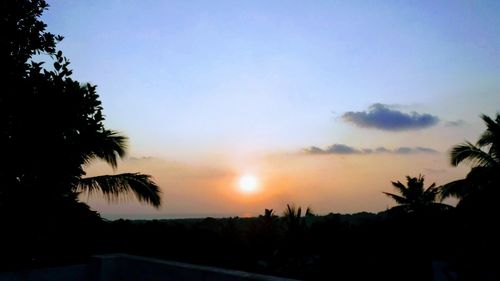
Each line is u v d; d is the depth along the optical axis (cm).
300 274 1892
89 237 836
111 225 1388
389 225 2206
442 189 2158
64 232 708
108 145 966
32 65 634
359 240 2116
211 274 501
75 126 632
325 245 2203
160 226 1528
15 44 627
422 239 1950
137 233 1414
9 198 589
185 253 1419
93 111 659
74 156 635
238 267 1429
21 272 534
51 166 613
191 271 522
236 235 2222
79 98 631
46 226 642
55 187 630
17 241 600
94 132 656
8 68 607
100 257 597
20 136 593
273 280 457
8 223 591
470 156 2042
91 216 894
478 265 418
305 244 2455
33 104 600
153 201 1177
